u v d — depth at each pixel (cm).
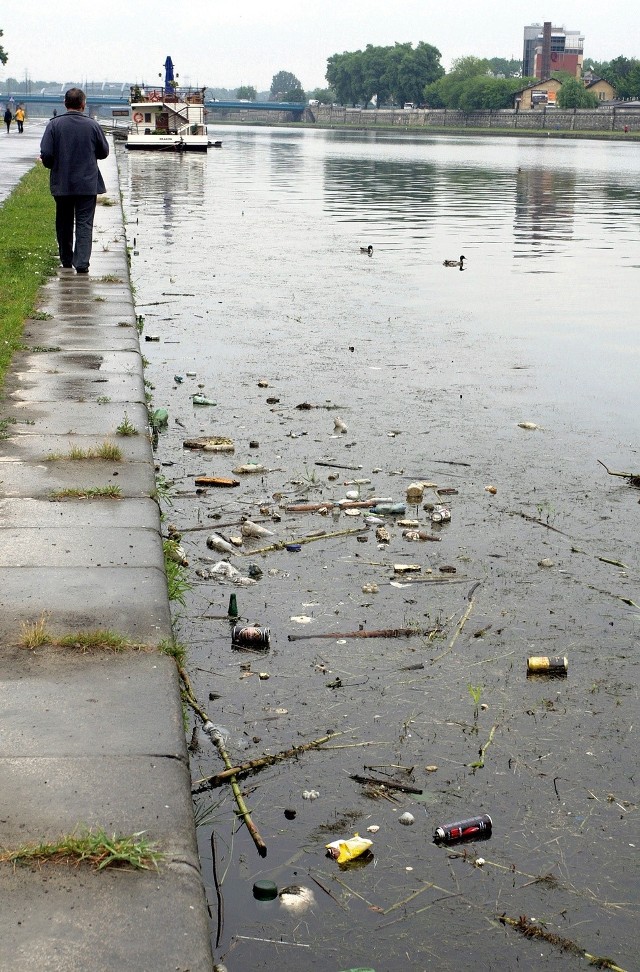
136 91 6188
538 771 383
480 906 318
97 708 366
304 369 972
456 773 382
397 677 447
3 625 425
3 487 589
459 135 14825
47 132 1320
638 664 461
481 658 463
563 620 498
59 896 273
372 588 527
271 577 540
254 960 294
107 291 1248
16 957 252
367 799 366
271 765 385
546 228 2328
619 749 398
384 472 697
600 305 1352
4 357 884
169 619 441
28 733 349
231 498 645
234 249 1822
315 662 457
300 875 329
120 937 260
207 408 837
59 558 495
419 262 1716
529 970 293
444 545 582
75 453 640
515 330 1177
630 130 15888
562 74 19088
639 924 312
